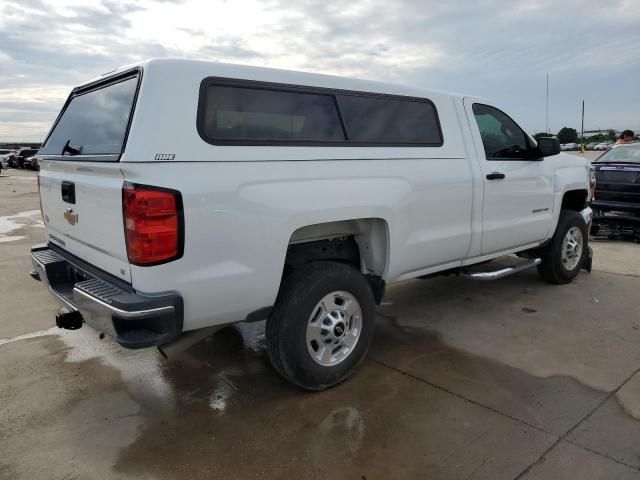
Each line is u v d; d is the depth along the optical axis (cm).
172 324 254
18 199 1527
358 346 337
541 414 296
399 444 270
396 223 349
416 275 391
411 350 391
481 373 350
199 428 289
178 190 248
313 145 309
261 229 277
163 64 261
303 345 308
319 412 304
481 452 261
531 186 471
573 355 376
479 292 536
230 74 282
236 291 274
